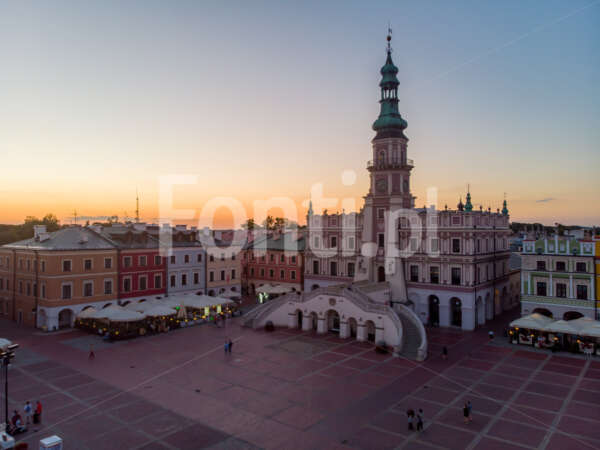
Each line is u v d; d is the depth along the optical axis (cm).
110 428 2830
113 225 8000
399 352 4616
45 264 5678
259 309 6291
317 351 4772
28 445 2578
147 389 3547
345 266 7169
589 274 5147
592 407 3156
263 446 2595
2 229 11762
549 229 10338
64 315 5950
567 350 4731
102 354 4588
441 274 6122
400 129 6750
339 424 2897
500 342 5166
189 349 4816
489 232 6488
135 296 6438
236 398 3359
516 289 7775
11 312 6444
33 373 3944
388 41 6781
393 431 2791
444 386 3638
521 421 2927
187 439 2680
